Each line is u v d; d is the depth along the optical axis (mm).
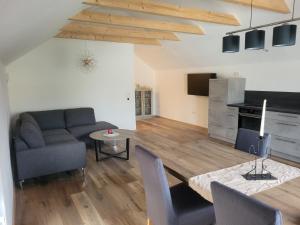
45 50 5074
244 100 5355
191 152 2367
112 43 5805
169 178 3357
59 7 1897
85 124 5242
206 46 5324
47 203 2807
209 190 1559
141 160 1790
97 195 2990
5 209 1765
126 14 4965
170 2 4105
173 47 6250
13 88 4859
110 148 4887
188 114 7406
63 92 5379
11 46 2580
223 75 5887
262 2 3127
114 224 2400
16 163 3096
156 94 8922
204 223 1859
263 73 4883
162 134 6086
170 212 1702
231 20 4016
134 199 2887
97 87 5770
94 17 3760
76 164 3471
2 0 1019
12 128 4355
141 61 8531
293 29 1933
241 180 1706
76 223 2418
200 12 3754
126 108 6234
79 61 5469
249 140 2453
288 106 4484
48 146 3275
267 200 1418
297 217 1239
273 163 2049
